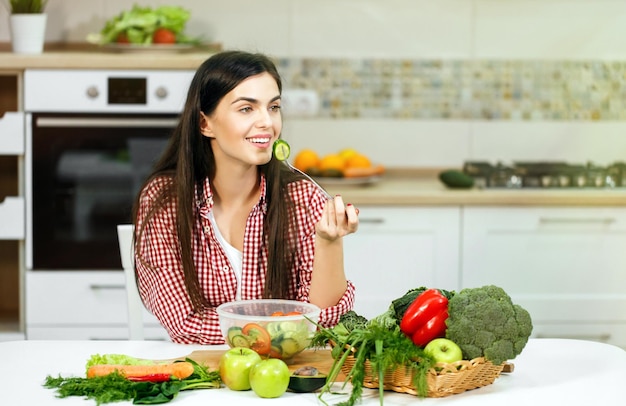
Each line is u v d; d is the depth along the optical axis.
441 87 4.51
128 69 3.83
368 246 3.93
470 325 1.76
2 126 3.85
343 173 4.05
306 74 4.47
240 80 2.20
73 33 4.37
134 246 2.39
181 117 2.34
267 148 2.21
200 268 2.35
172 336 2.32
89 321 3.94
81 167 3.89
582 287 4.00
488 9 4.48
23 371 1.90
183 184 2.32
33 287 3.91
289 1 4.43
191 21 4.41
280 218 2.35
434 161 4.54
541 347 2.11
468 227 3.94
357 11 4.46
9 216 3.90
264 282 2.36
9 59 3.79
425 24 4.48
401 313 1.88
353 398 1.68
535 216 3.95
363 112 4.50
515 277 3.97
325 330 1.89
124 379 1.76
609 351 2.08
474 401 1.73
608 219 3.96
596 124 4.53
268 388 1.73
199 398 1.74
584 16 4.48
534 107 4.52
